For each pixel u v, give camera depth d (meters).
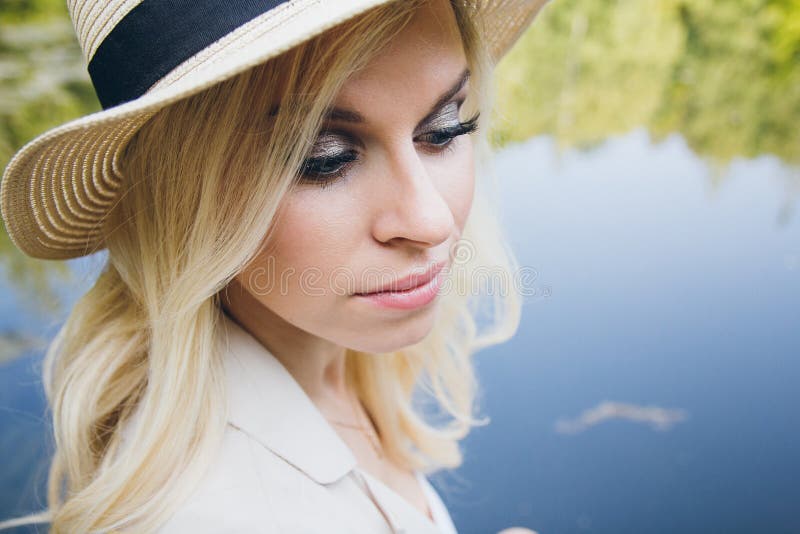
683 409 2.12
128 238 0.66
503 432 2.12
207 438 0.61
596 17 2.58
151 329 0.65
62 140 0.53
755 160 2.74
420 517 0.69
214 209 0.54
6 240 1.71
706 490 1.95
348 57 0.47
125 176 0.63
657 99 2.73
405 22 0.49
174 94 0.44
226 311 0.71
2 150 1.75
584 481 1.96
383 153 0.53
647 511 1.94
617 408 2.17
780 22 2.71
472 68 0.67
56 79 1.82
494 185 1.03
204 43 0.50
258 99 0.50
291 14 0.48
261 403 0.65
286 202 0.53
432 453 1.10
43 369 0.92
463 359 1.16
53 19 1.79
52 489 0.77
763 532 1.85
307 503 0.62
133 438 0.62
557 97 2.61
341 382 0.90
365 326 0.60
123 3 0.52
